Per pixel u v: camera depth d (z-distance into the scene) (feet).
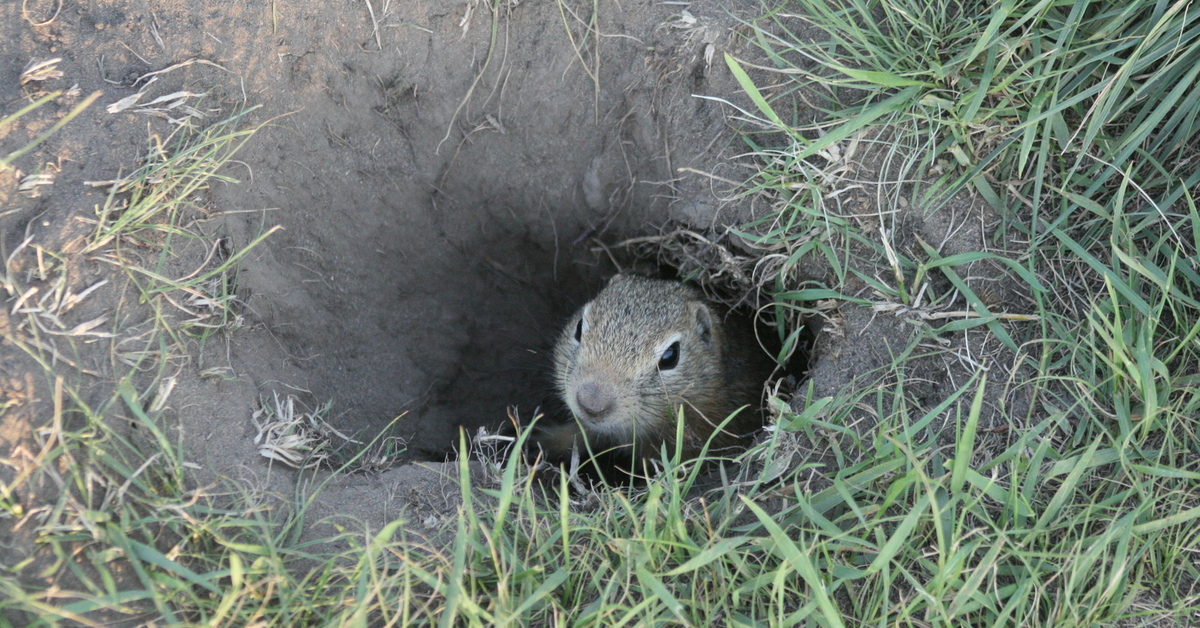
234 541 14.49
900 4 18.02
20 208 15.43
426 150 22.00
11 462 13.42
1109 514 14.57
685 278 23.73
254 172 19.20
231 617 13.16
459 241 23.80
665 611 13.52
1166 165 16.90
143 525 13.62
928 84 17.47
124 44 17.78
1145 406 14.64
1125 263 16.40
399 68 20.63
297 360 19.42
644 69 20.54
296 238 20.34
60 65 17.07
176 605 13.26
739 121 19.66
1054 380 16.21
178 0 18.34
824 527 14.05
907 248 17.99
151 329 15.80
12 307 14.60
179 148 17.51
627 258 24.27
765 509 15.58
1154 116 16.11
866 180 18.24
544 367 25.84
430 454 21.59
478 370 24.48
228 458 15.85
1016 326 16.94
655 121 20.90
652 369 21.04
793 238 18.99
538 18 20.52
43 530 13.06
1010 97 16.97
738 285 22.84
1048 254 17.19
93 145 16.53
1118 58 16.60
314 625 13.47
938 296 17.57
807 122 19.10
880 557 12.86
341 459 17.53
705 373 22.50
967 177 17.49
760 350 25.53
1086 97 16.65
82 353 14.90
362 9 19.74
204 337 16.69
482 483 16.81
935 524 13.28
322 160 20.67
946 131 17.67
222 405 16.33
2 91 16.46
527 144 22.40
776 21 19.16
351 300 21.56
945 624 13.24
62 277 15.03
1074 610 13.17
